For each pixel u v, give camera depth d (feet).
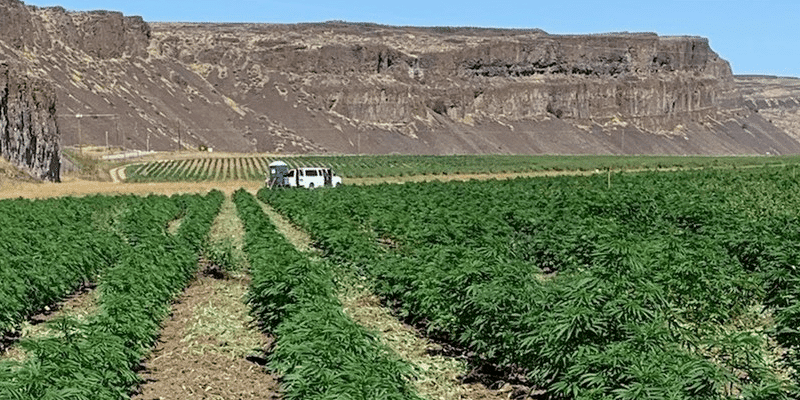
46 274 68.64
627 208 119.03
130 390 46.34
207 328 65.36
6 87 307.58
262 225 107.76
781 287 62.64
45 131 331.16
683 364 36.81
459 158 574.56
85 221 127.34
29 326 64.08
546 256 90.17
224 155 565.53
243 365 55.52
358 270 81.92
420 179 353.31
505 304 48.16
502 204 129.39
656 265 63.77
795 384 40.50
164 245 87.92
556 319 42.78
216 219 163.53
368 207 138.72
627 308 42.04
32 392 35.40
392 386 36.42
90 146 584.81
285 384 43.60
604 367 38.19
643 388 34.86
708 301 62.64
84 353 41.29
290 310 52.26
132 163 474.90
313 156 578.66
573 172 384.68
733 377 36.04
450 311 55.57
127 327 50.01
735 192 167.94
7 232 92.89
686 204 115.34
